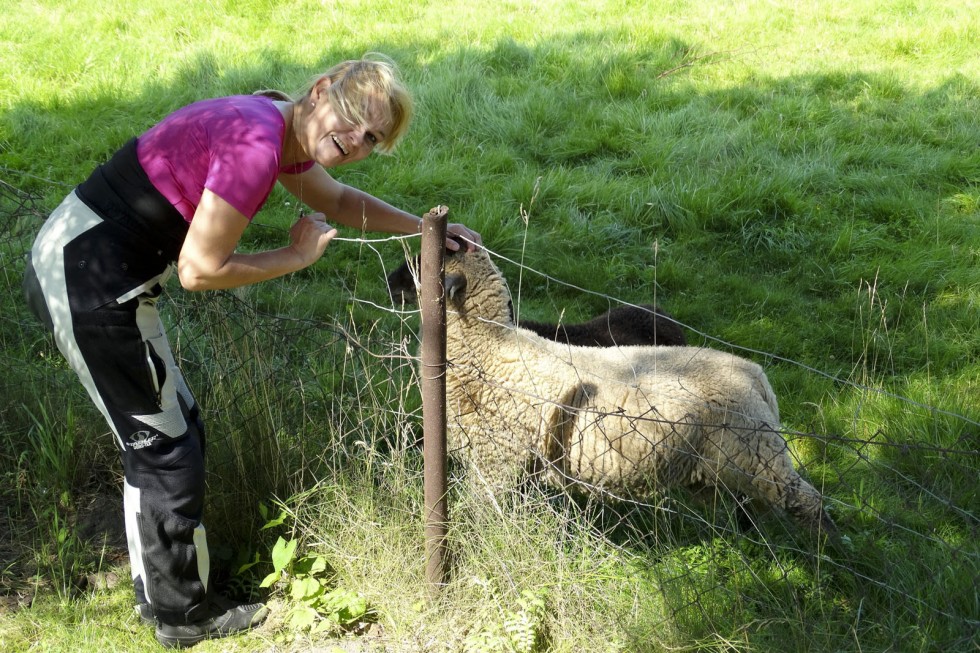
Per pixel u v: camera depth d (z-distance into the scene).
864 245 6.41
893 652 2.91
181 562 2.99
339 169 7.14
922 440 4.18
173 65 8.73
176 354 3.97
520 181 6.95
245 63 8.75
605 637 3.03
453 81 8.39
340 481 3.54
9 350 4.40
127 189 2.71
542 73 8.99
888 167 7.60
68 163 7.03
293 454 3.68
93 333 2.73
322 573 3.34
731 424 3.52
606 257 6.30
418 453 3.71
